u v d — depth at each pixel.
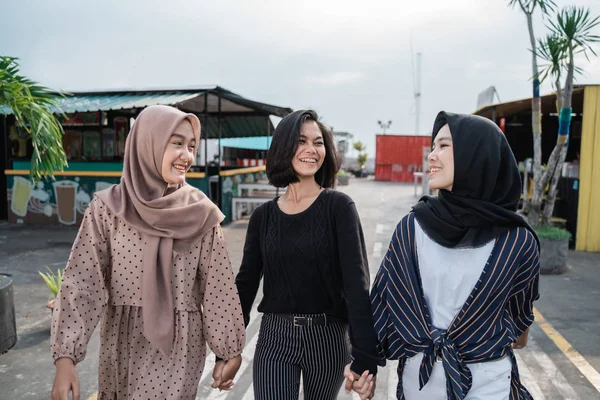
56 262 6.87
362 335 1.80
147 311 1.71
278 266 2.00
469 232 1.59
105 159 10.68
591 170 7.75
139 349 1.76
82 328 1.62
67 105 9.30
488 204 1.59
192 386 1.78
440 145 1.66
